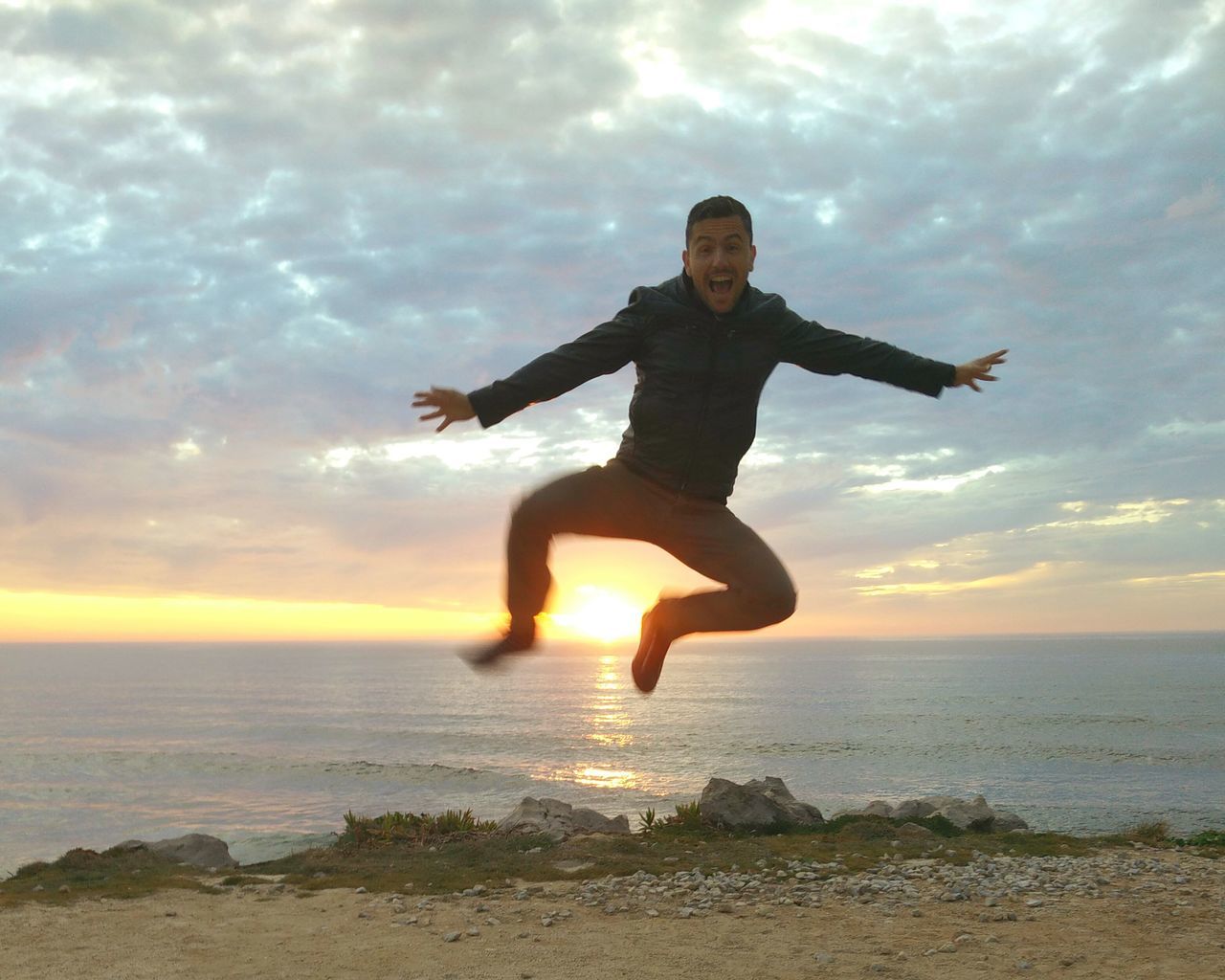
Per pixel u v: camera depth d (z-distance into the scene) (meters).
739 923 9.30
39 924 9.62
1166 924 9.01
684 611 3.69
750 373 3.74
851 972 7.67
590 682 148.25
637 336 3.68
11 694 130.00
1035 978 7.47
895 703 94.25
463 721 79.69
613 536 3.78
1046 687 117.62
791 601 3.68
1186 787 41.59
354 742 62.91
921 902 9.98
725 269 3.57
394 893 10.86
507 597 3.69
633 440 3.77
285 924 9.55
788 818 14.60
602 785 41.09
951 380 3.91
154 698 119.75
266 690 134.88
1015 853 12.57
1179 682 125.12
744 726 71.81
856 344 3.89
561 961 8.09
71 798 38.38
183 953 8.52
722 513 3.77
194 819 32.88
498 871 11.77
